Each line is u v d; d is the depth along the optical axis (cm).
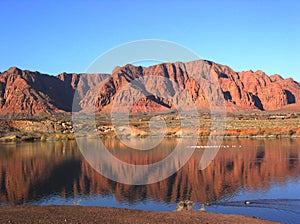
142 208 1906
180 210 1767
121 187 2341
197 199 2058
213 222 1470
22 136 6900
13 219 1399
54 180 2661
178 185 2391
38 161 3631
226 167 3055
